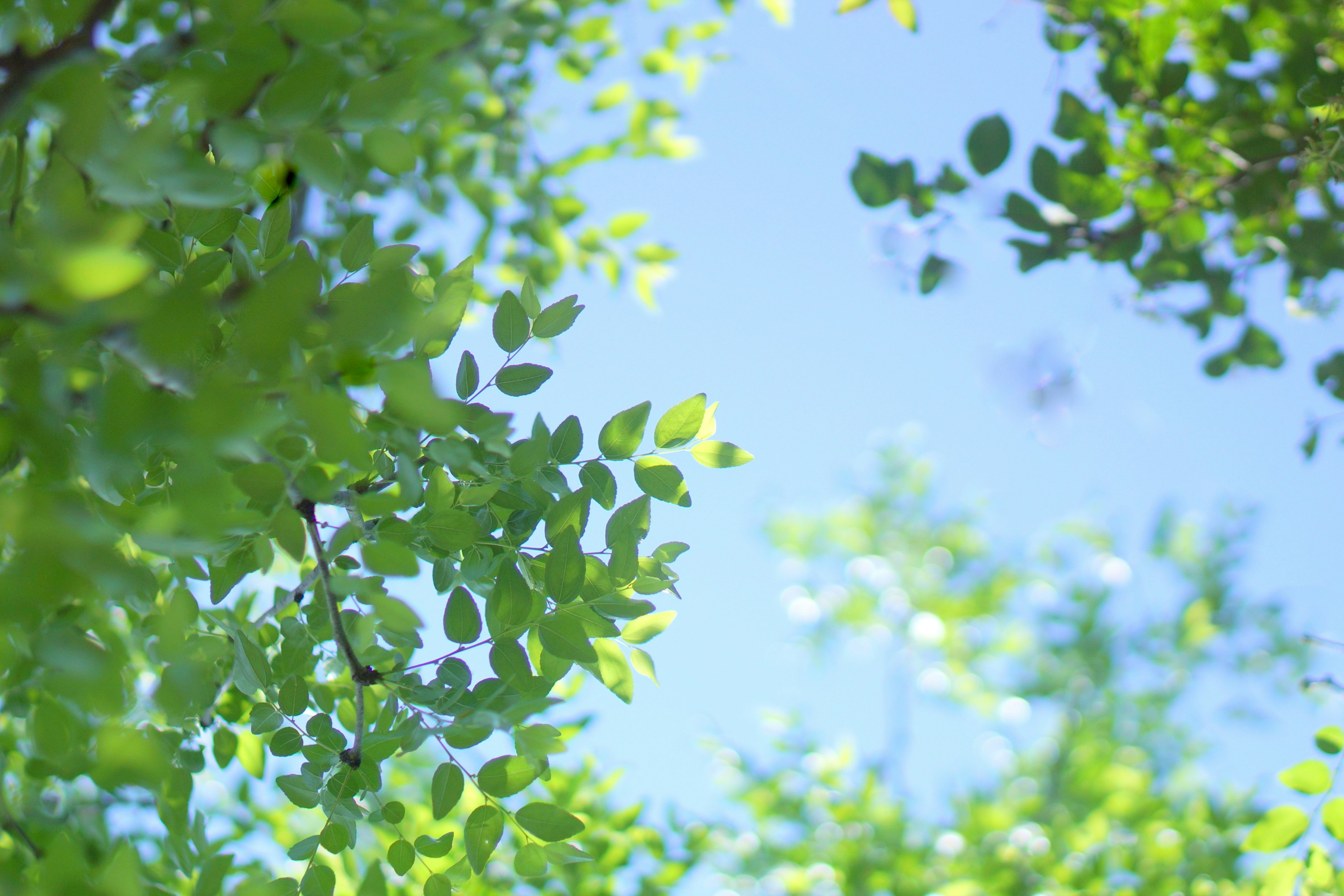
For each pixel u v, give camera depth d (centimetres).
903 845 321
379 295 103
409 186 181
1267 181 146
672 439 122
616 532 121
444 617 121
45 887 109
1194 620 427
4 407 108
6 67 110
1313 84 141
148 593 116
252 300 101
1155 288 150
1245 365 154
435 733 119
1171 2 145
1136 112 147
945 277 144
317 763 121
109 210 108
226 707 129
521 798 153
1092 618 437
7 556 108
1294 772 132
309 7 110
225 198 105
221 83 110
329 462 103
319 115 111
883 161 142
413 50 130
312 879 122
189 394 106
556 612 120
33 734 117
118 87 114
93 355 111
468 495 120
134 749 106
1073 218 143
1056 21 146
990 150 138
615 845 156
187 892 133
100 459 107
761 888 313
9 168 117
